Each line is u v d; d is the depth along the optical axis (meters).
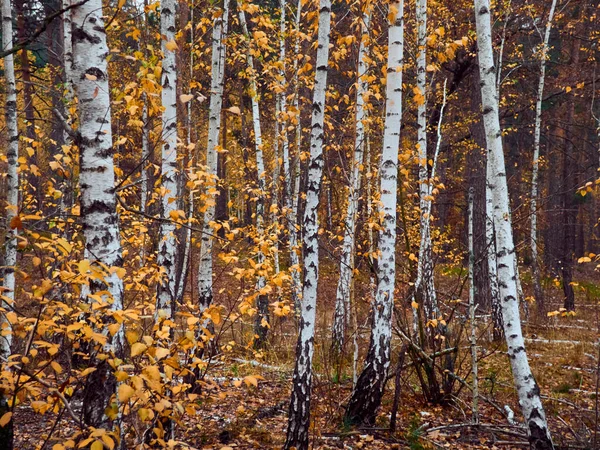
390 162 5.90
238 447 5.06
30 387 2.74
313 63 10.70
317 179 4.94
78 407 5.56
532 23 13.55
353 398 5.98
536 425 4.61
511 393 7.56
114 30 7.59
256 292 4.82
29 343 2.74
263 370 8.10
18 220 2.84
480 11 4.96
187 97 3.05
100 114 3.12
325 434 5.54
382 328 5.97
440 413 6.66
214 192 4.51
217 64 7.23
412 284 6.98
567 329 12.41
